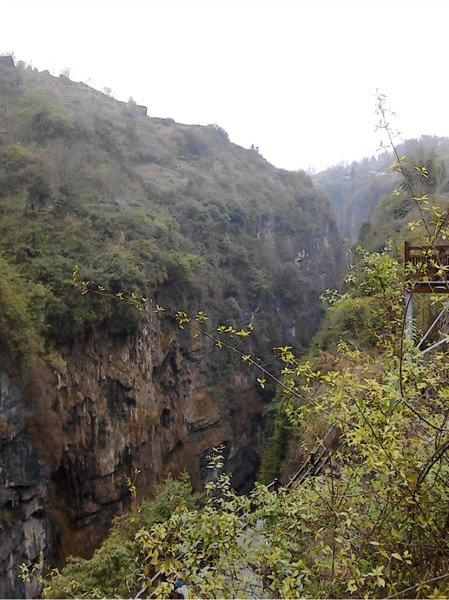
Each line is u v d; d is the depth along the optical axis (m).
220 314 36.97
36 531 16.09
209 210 44.25
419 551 3.33
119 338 23.08
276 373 38.97
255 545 3.53
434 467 3.41
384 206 37.22
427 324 8.84
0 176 23.88
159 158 51.19
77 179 28.27
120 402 22.56
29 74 46.53
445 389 3.61
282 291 50.44
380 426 3.42
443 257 5.66
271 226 56.28
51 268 20.17
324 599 2.91
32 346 16.59
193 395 32.09
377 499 3.54
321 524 3.53
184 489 14.14
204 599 2.95
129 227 27.80
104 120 48.00
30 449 16.27
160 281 27.64
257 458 35.25
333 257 66.81
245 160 69.50
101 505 20.34
